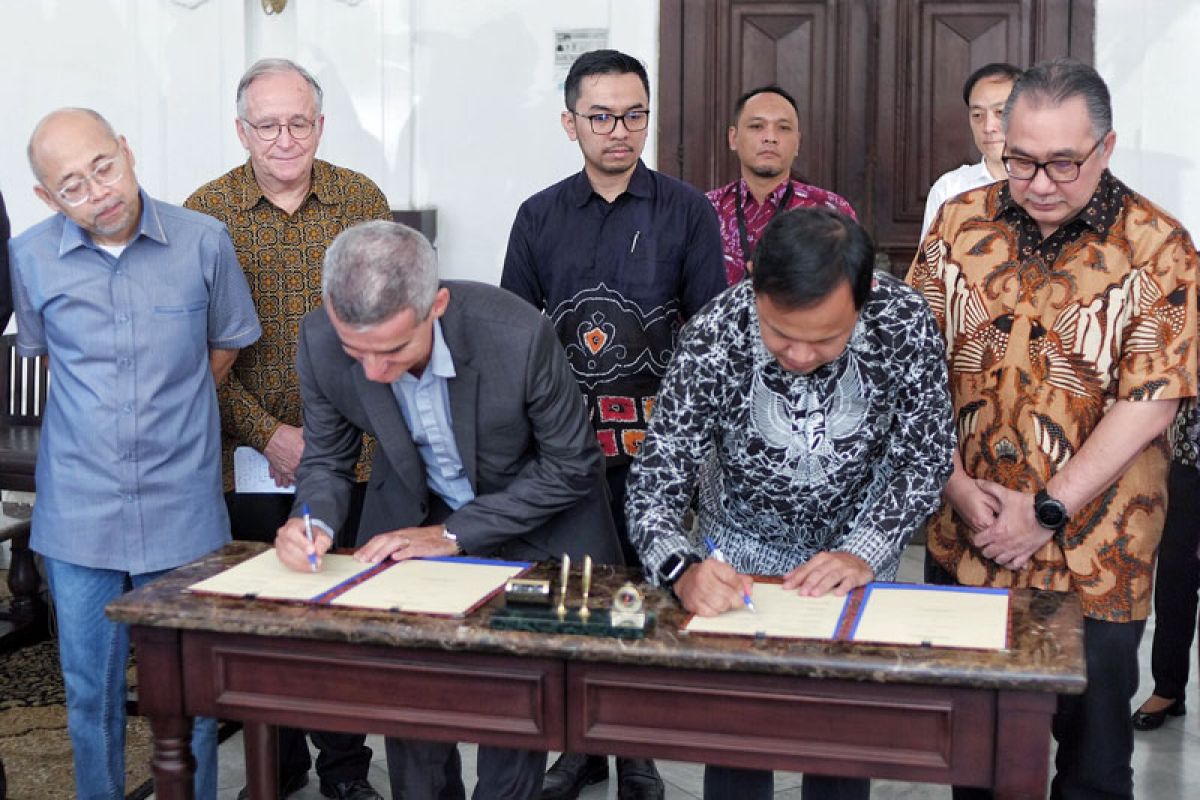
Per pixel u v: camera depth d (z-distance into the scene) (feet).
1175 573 12.23
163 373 9.38
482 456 8.51
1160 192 18.25
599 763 11.51
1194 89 18.02
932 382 7.65
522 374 8.17
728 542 8.73
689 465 7.94
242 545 8.72
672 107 19.38
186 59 19.48
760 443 7.88
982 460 8.59
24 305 9.50
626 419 11.00
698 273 11.02
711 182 19.44
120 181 8.85
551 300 11.16
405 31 19.25
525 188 19.44
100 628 9.64
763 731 6.91
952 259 8.70
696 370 7.69
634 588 7.34
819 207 6.87
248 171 10.84
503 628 7.09
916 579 16.89
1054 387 8.33
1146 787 11.33
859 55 19.10
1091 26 18.33
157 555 9.50
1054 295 8.30
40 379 15.87
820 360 7.00
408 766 8.52
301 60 19.43
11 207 19.75
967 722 6.65
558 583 7.85
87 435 9.31
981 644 6.78
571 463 8.45
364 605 7.43
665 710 7.00
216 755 9.59
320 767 11.06
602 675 7.03
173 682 7.63
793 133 15.02
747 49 19.24
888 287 7.49
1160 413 8.11
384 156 19.48
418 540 8.33
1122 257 8.16
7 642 14.53
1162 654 12.44
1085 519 8.39
